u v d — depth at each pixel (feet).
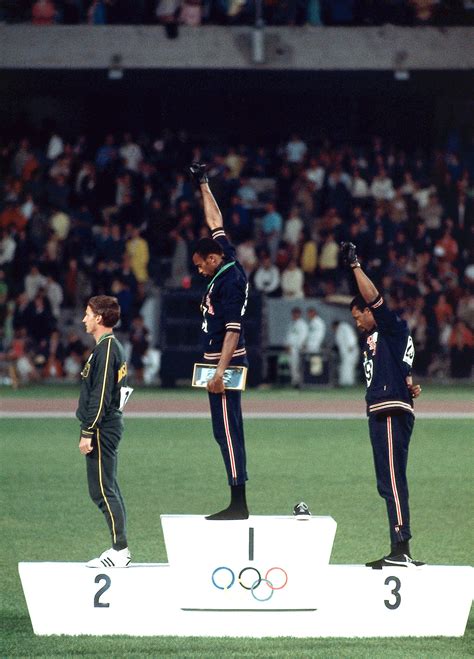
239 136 394.73
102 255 309.63
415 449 178.60
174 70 353.51
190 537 83.61
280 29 347.56
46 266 313.32
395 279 307.99
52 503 130.82
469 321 306.35
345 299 305.73
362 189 330.75
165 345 286.46
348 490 141.18
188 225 315.58
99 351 84.94
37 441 183.62
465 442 187.01
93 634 82.94
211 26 347.56
